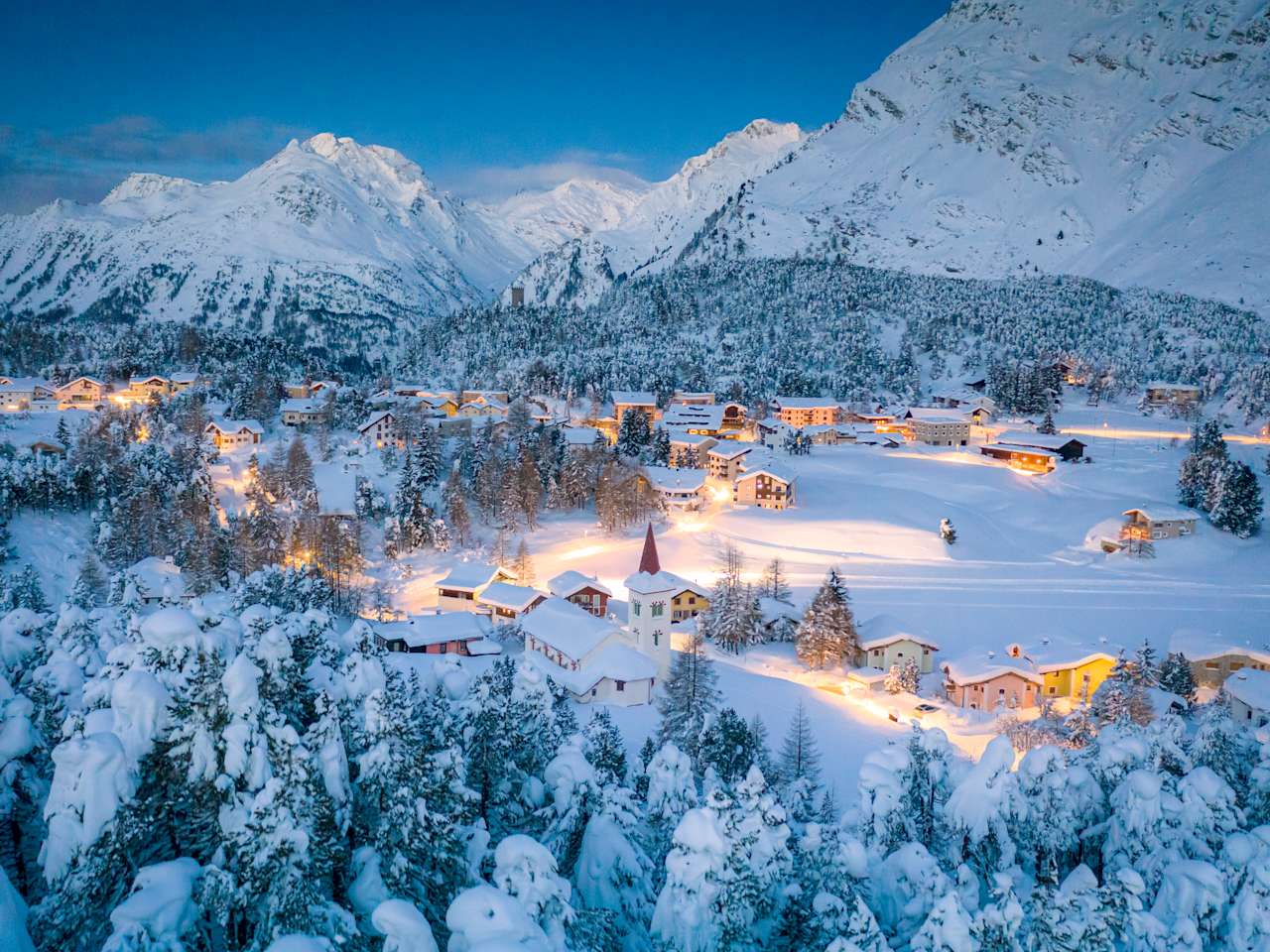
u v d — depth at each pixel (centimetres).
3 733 2902
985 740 7650
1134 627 10869
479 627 9394
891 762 3684
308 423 19538
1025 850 3375
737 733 5406
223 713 2489
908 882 3005
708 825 2767
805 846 2956
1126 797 3409
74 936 2252
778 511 16075
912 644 9588
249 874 2294
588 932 2569
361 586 11738
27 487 12481
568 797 3247
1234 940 2781
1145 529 13850
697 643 7006
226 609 3412
